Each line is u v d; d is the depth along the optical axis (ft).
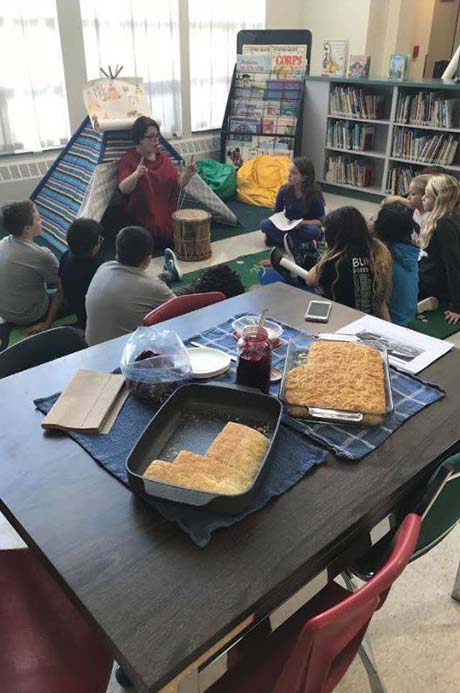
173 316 6.29
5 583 4.13
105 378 4.66
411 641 5.15
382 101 18.71
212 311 6.01
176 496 3.33
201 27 19.34
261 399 4.14
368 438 4.06
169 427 4.03
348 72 18.92
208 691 3.43
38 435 4.09
